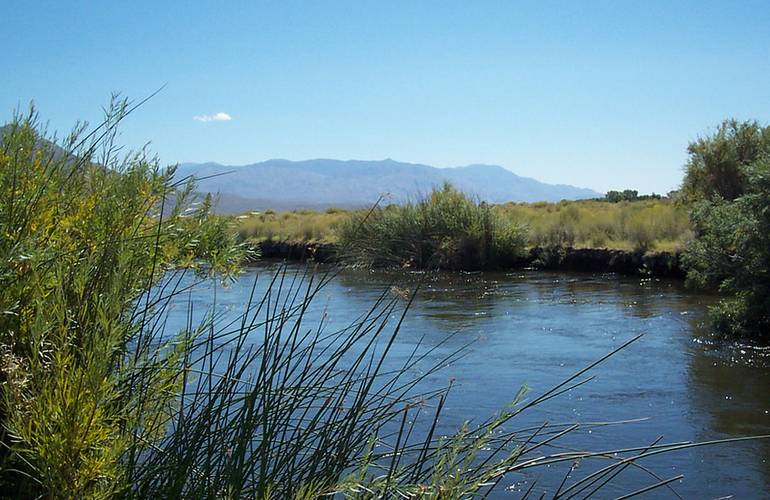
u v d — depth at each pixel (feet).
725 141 71.77
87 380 5.77
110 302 6.31
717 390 29.73
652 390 29.86
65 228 8.15
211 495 7.25
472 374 31.32
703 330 40.73
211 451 7.70
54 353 6.45
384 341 36.40
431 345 36.70
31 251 6.83
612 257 67.92
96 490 5.93
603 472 8.48
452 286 60.34
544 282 62.28
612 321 43.91
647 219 71.67
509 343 38.09
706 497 19.83
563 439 23.90
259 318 25.45
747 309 39.24
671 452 23.21
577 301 51.39
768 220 38.63
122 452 6.17
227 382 8.46
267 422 8.25
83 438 5.63
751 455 22.85
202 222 9.08
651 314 45.62
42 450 5.59
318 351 28.37
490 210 77.15
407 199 80.33
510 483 19.84
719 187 71.92
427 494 7.39
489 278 65.87
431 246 74.38
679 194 76.23
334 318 40.78
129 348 8.14
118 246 7.72
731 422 25.98
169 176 9.05
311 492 6.94
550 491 19.25
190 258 8.79
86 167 9.02
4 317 7.00
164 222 8.67
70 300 7.34
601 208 106.73
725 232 41.29
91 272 7.55
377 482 7.34
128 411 6.79
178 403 9.05
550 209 112.16
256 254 9.71
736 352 35.88
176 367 7.27
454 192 81.92
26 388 6.14
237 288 36.68
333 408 8.57
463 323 43.45
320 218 103.81
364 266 74.18
